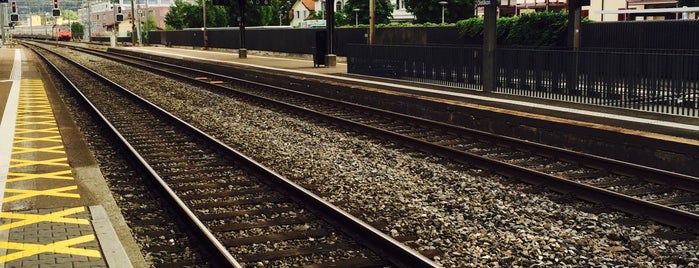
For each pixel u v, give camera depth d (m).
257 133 15.64
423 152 13.01
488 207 8.98
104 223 7.68
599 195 9.18
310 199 8.94
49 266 6.24
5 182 9.91
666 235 7.70
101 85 29.00
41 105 20.86
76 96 24.38
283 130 16.06
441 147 12.65
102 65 44.50
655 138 11.75
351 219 7.77
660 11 29.84
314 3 118.88
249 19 83.81
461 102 17.89
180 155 13.03
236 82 29.84
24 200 8.77
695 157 11.04
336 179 10.71
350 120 16.89
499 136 13.75
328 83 24.48
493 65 20.33
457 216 8.52
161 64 44.25
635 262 6.85
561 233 7.81
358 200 9.40
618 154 12.58
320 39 35.28
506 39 31.11
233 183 10.46
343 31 44.31
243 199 9.48
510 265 6.81
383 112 18.16
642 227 8.06
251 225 8.20
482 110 16.12
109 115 19.20
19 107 20.30
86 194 9.16
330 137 14.90
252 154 13.13
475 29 33.44
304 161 12.26
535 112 15.73
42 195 9.06
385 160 12.34
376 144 14.00
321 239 7.68
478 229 8.02
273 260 7.04
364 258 6.96
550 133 14.18
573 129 13.55
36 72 37.75
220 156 12.77
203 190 10.21
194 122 17.75
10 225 7.58
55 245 6.87
